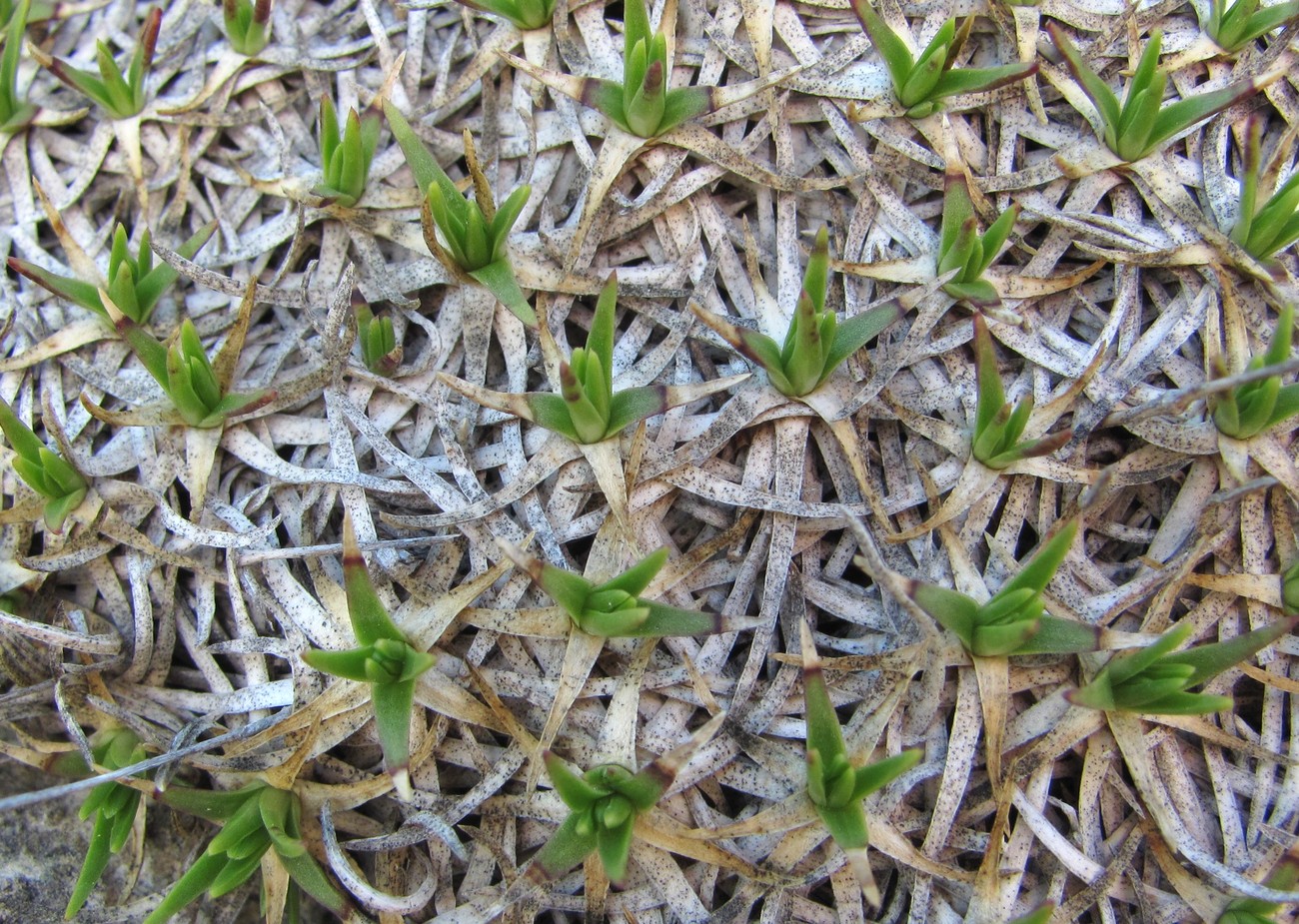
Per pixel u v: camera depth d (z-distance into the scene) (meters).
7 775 0.15
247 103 0.15
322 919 0.15
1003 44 0.14
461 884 0.13
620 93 0.14
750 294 0.14
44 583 0.14
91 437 0.14
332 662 0.12
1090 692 0.12
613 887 0.13
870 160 0.14
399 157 0.14
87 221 0.15
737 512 0.13
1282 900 0.11
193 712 0.14
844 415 0.13
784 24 0.14
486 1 0.14
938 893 0.13
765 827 0.12
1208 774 0.13
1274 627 0.11
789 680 0.13
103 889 0.14
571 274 0.14
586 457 0.13
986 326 0.13
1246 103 0.14
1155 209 0.14
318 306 0.14
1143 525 0.14
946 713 0.13
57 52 0.16
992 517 0.14
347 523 0.11
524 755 0.13
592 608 0.12
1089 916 0.13
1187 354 0.14
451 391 0.14
